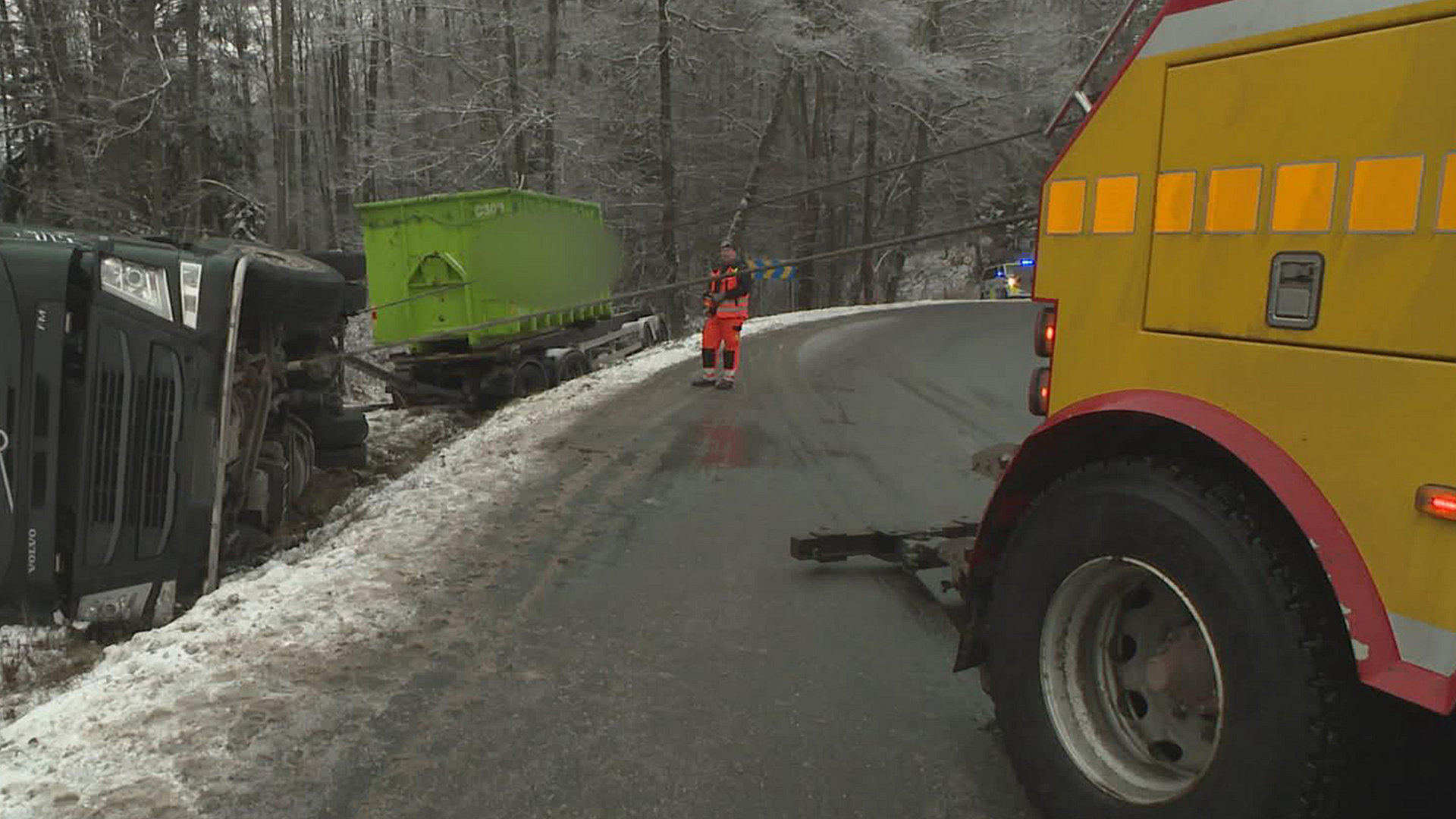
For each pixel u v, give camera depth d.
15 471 4.44
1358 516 1.87
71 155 21.34
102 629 4.63
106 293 4.52
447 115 25.81
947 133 33.16
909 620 4.18
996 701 2.64
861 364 13.29
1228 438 2.10
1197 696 2.24
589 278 13.42
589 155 25.88
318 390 7.24
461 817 2.63
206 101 23.14
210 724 3.06
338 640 3.79
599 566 4.80
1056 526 2.45
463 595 4.34
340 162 29.97
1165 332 2.31
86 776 2.74
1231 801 1.97
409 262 11.98
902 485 6.64
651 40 26.14
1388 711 1.93
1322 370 1.95
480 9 25.39
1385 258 1.84
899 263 38.28
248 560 5.54
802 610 4.27
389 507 5.99
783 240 35.03
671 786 2.82
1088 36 26.45
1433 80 1.75
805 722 3.23
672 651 3.81
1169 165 2.30
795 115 33.19
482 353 11.78
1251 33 2.09
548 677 3.53
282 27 25.70
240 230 25.66
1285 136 2.02
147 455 4.61
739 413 9.30
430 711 3.23
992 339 16.92
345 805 2.66
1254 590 1.96
